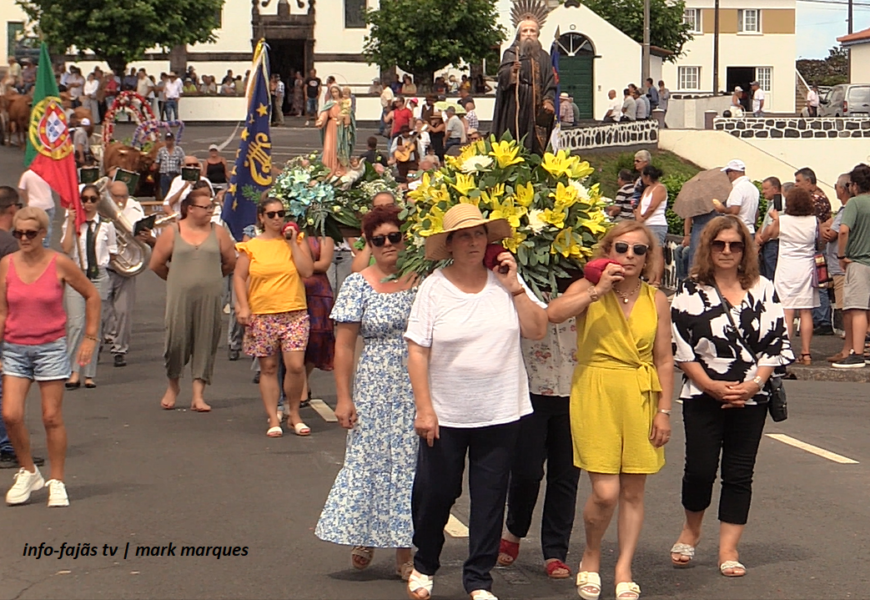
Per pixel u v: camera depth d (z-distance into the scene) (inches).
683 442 409.4
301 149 1471.5
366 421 264.8
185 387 506.0
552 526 271.4
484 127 1738.4
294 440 408.2
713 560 284.8
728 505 272.4
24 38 1956.2
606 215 268.8
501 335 239.0
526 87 507.5
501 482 240.2
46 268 323.6
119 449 393.7
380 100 1822.1
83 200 529.3
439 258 245.3
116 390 498.0
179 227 452.4
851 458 387.9
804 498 338.6
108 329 551.8
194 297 448.1
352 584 265.0
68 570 273.3
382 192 405.7
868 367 553.3
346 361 266.2
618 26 2213.3
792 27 2657.5
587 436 249.8
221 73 2145.7
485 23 1796.3
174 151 1109.1
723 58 2662.4
